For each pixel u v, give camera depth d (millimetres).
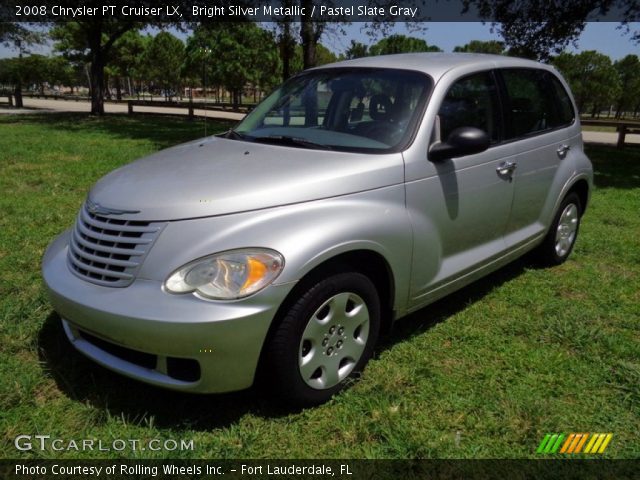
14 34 28703
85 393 2852
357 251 2789
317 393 2719
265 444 2516
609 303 4137
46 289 2795
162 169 3012
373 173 2918
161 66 55969
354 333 2883
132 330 2387
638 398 2889
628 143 16859
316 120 3580
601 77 49875
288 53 17094
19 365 3059
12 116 23703
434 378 3027
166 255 2471
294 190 2670
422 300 3307
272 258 2447
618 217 6816
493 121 3783
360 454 2469
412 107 3293
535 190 4227
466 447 2510
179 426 2621
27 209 6141
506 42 16688
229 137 3707
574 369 3160
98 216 2732
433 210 3217
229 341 2367
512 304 4066
